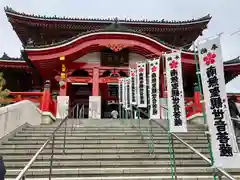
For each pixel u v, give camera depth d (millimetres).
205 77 6086
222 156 5430
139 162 8461
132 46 19562
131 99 15820
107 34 19375
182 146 10062
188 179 7273
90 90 25750
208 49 6148
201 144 10273
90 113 18188
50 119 16078
